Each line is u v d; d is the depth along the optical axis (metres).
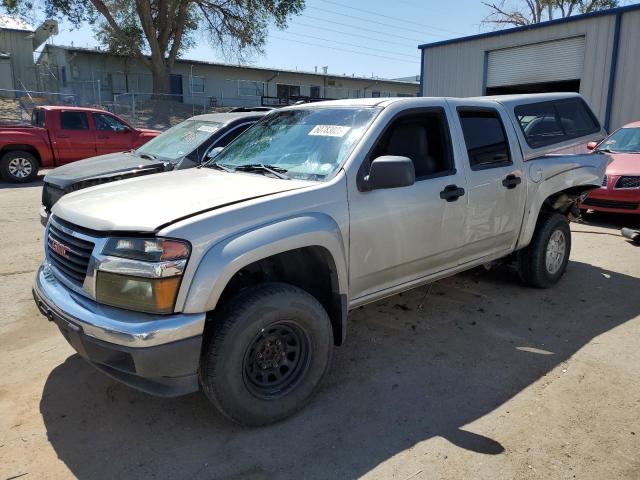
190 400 3.40
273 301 2.97
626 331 4.40
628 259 6.58
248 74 37.94
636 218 9.12
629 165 8.29
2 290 5.35
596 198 8.34
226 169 4.05
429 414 3.22
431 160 4.10
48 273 3.35
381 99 4.05
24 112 25.50
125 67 33.34
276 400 3.09
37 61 37.44
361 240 3.49
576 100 5.82
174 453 2.87
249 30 31.83
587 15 15.17
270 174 3.71
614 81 14.86
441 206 4.01
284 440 2.98
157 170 6.48
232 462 2.79
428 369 3.79
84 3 28.92
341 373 3.74
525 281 5.44
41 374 3.70
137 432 3.05
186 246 2.71
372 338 4.32
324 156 3.66
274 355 3.10
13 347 4.12
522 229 4.97
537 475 2.66
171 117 28.11
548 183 5.09
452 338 4.31
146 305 2.70
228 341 2.85
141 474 2.70
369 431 3.05
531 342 4.22
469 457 2.81
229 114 7.39
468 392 3.47
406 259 3.85
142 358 2.64
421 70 20.45
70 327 2.85
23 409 3.27
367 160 3.56
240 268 2.84
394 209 3.67
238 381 2.91
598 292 5.37
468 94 18.98
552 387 3.51
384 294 3.83
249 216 2.96
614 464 2.74
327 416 3.21
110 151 13.73
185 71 35.41
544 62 16.62
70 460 2.80
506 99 5.05
